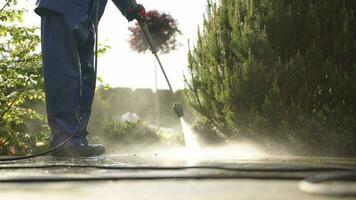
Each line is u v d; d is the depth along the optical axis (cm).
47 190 173
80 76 481
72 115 476
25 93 794
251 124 503
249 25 539
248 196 151
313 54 502
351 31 511
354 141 479
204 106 591
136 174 222
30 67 782
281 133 493
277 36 525
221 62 570
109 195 159
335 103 496
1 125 832
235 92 525
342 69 504
